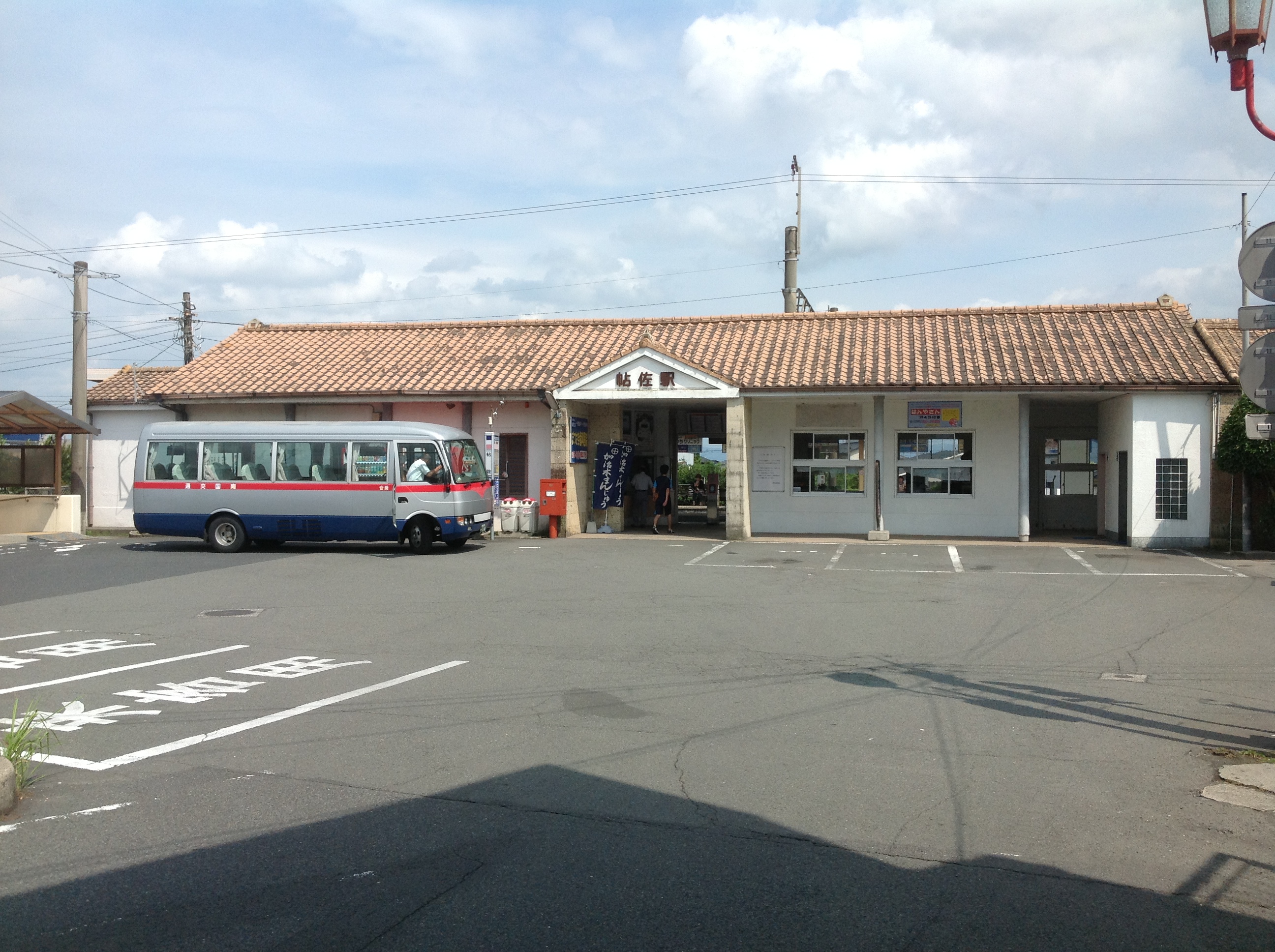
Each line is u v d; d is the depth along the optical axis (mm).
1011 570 16453
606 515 23875
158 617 11984
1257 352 6695
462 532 19281
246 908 4211
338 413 24672
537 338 26047
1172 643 10305
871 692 8109
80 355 25453
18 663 9336
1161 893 4418
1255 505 19359
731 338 24203
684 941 3930
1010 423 22172
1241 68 6191
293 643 10289
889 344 22703
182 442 19734
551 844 4914
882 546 20156
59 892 4375
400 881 4480
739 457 21469
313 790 5723
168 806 5461
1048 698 7957
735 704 7715
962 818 5312
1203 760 6395
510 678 8625
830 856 4793
